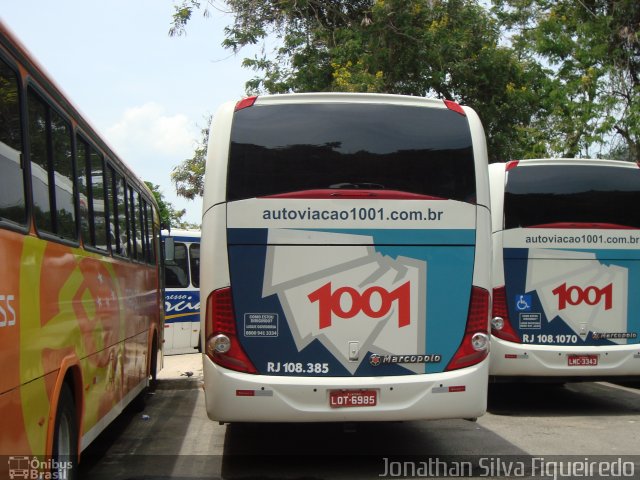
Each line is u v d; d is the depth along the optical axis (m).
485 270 6.04
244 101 6.04
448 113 6.18
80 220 5.30
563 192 8.99
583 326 8.88
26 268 3.81
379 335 5.87
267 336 5.80
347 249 5.88
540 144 17.22
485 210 6.08
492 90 18.12
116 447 7.24
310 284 5.84
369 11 18.00
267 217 5.85
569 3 19.16
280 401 5.70
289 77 18.83
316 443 7.29
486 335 6.00
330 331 5.84
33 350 3.88
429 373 5.89
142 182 9.27
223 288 5.80
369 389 5.76
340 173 5.94
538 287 8.88
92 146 5.99
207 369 5.80
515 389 11.17
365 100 6.07
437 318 5.93
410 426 8.12
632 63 17.97
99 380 5.77
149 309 9.60
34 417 3.88
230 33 18.73
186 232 17.31
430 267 5.95
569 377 8.77
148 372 9.46
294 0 18.42
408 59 17.36
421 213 5.96
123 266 7.24
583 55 17.92
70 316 4.77
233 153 5.92
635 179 9.12
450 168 6.07
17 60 3.90
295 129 5.98
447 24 17.81
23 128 3.95
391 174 5.98
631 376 8.86
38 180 4.25
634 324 8.95
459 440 7.41
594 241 8.94
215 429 8.16
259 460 6.61
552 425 8.24
